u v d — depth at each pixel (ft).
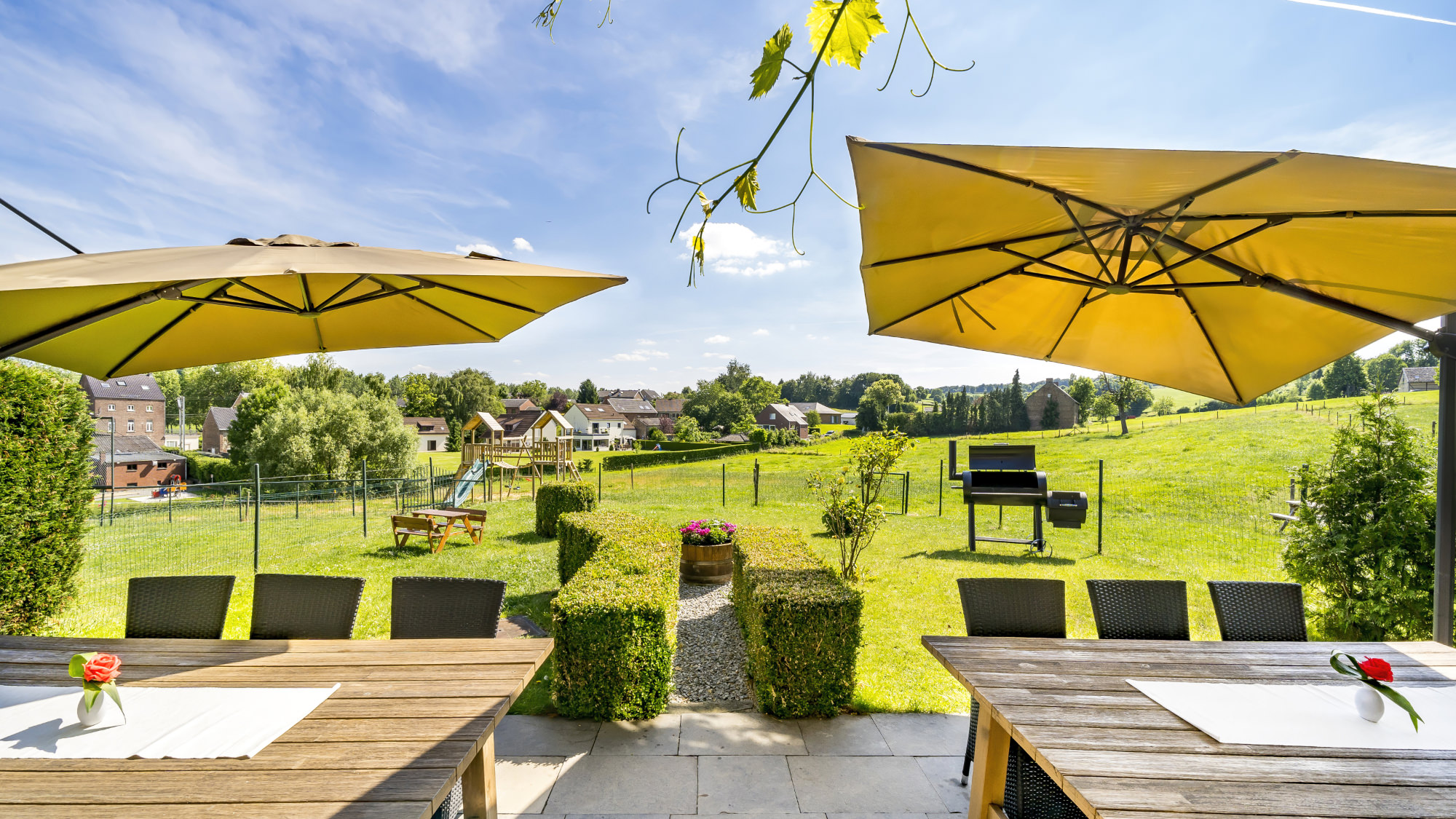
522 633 16.01
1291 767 6.19
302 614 10.50
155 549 35.68
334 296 9.15
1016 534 37.81
